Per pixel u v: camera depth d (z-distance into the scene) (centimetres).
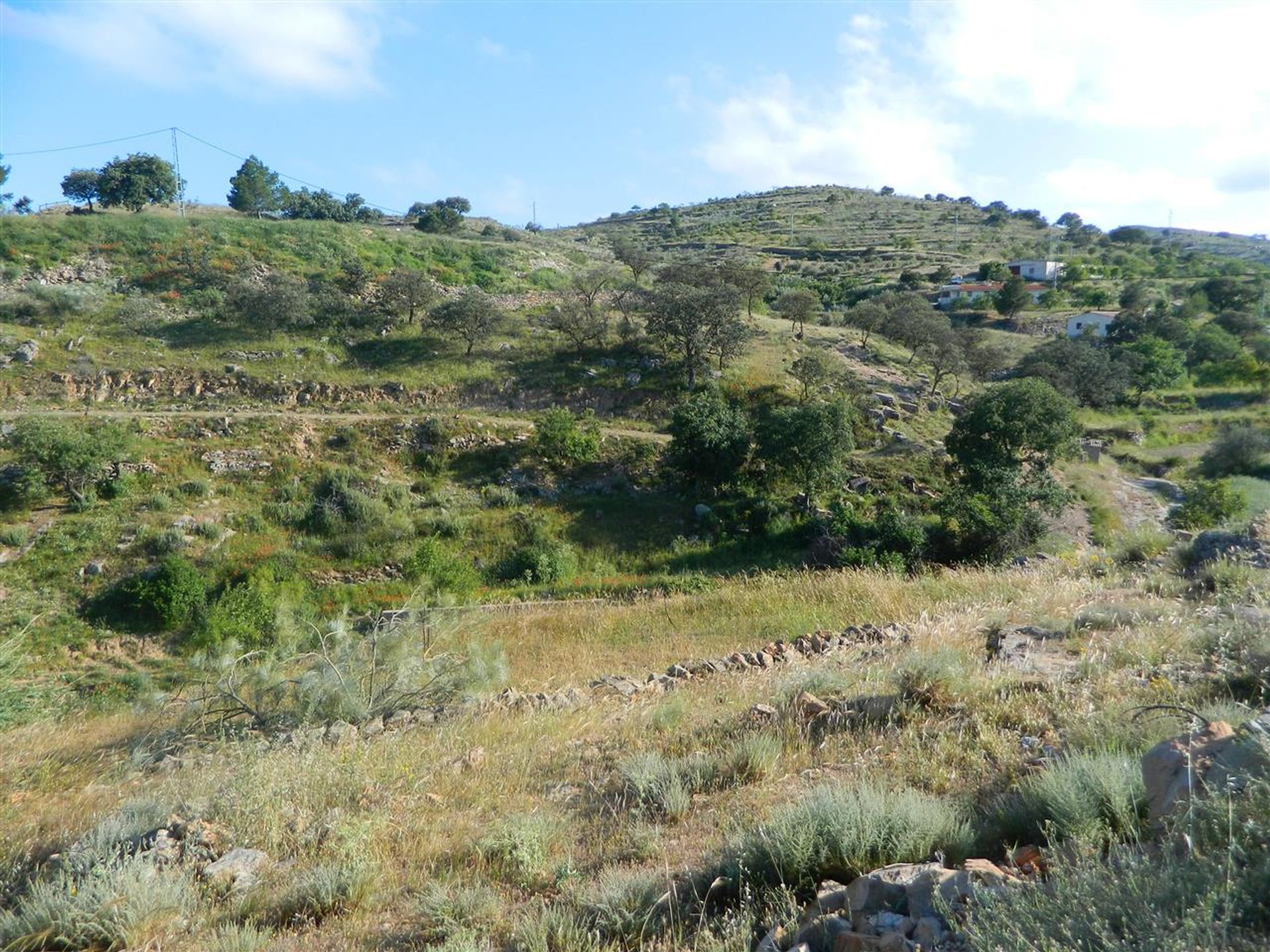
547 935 358
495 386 4394
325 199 8181
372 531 3169
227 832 532
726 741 614
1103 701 512
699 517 3403
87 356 4219
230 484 3397
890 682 656
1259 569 830
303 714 916
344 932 404
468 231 9281
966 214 16150
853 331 5634
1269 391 5350
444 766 668
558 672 1254
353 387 4266
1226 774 302
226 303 4791
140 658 2525
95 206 7125
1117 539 1357
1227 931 225
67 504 3138
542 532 3269
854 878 352
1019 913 255
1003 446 3500
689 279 5212
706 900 363
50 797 720
